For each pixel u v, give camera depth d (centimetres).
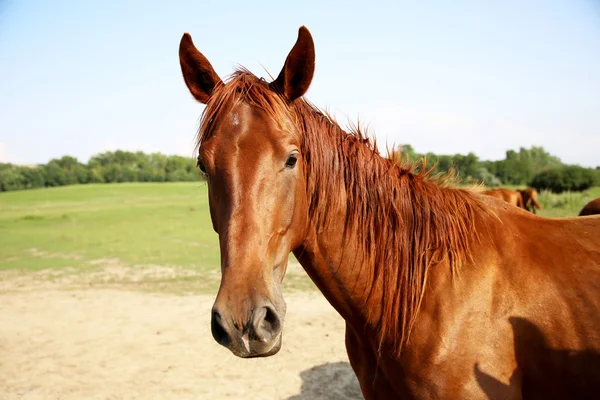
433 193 238
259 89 206
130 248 1366
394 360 220
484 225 233
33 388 475
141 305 766
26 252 1340
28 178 6278
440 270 221
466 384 204
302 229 212
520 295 211
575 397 206
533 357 208
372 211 228
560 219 246
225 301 171
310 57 209
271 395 455
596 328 202
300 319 675
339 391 462
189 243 1459
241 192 186
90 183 6556
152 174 6881
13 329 655
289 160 196
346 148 231
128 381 488
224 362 534
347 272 226
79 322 684
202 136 209
